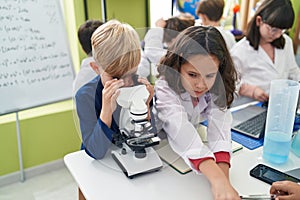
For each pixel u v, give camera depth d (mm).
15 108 1741
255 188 765
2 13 1626
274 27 1576
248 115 1222
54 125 2006
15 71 1712
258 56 1759
